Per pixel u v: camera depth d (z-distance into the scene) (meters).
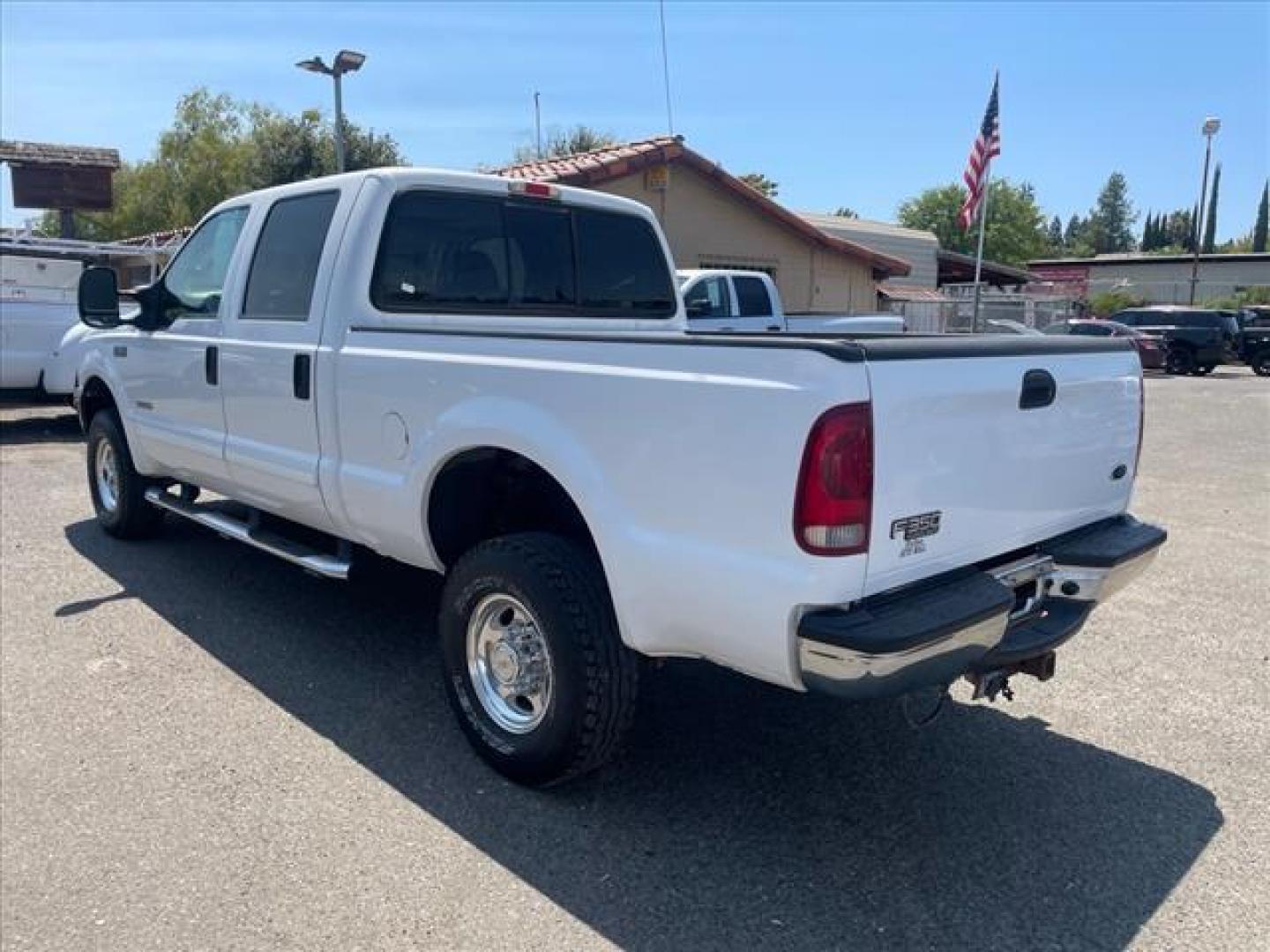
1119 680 4.75
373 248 4.23
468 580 3.61
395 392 3.88
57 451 10.50
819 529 2.68
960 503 3.05
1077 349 3.56
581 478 3.22
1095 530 3.84
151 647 4.85
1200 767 3.88
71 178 20.25
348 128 34.12
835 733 4.11
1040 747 4.03
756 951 2.76
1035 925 2.89
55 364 11.39
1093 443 3.67
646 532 3.07
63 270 12.90
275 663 4.68
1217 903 3.01
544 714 3.44
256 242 4.86
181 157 48.41
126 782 3.58
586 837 3.30
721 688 4.54
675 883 3.06
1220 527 8.09
